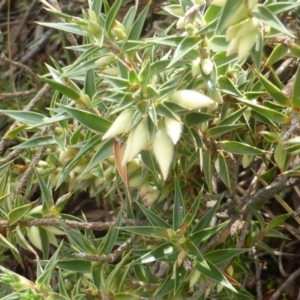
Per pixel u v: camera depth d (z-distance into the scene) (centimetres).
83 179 44
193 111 36
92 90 39
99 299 40
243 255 42
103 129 36
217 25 31
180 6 37
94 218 57
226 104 39
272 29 35
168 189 42
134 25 37
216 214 44
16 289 37
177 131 33
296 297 50
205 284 38
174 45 35
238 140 41
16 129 45
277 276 51
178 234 37
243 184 50
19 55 65
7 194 40
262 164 46
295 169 38
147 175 41
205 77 35
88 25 35
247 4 31
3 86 58
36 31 67
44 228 43
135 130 33
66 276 43
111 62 36
